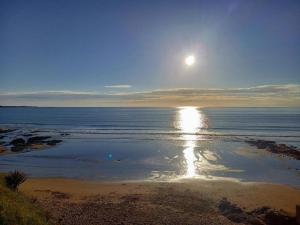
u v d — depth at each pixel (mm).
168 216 16547
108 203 18750
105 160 36062
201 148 45156
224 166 32438
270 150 42438
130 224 15359
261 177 27672
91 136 62531
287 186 24203
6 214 10969
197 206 18391
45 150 43875
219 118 134375
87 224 15117
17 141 51000
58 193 21312
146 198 20031
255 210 17562
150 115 171625
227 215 16844
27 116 160875
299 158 36812
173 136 62125
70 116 159125
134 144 50219
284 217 16172
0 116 161125
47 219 13945
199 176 27734
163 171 29906
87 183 24969
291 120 113938
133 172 29469
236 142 51938
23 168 31516
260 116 149500
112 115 170750
